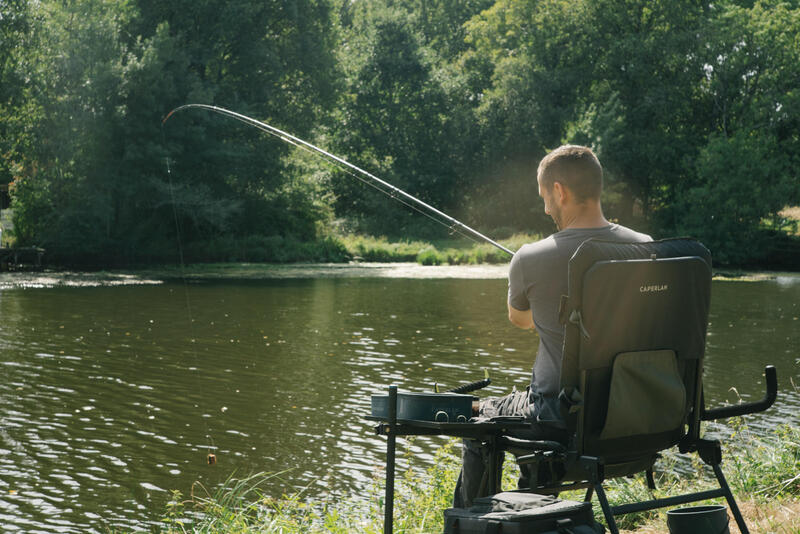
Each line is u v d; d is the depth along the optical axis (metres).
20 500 7.54
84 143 35.84
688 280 2.54
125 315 19.78
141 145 36.50
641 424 2.51
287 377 12.73
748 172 38.94
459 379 12.54
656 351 2.52
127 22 38.59
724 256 38.84
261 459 8.70
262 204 41.59
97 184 36.59
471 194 49.66
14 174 37.84
